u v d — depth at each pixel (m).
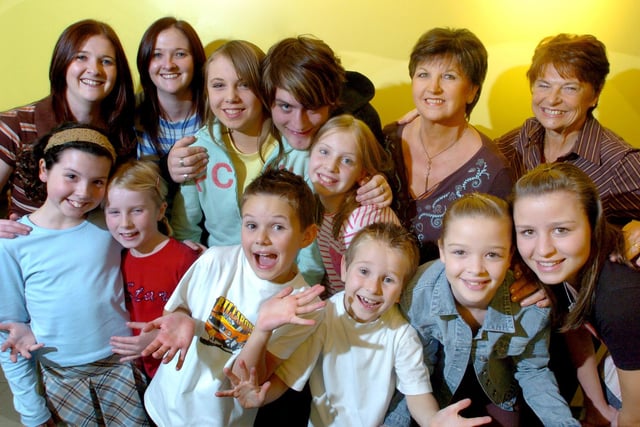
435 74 1.51
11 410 1.78
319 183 1.50
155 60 1.72
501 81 1.99
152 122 1.83
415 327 1.40
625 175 1.58
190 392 1.35
